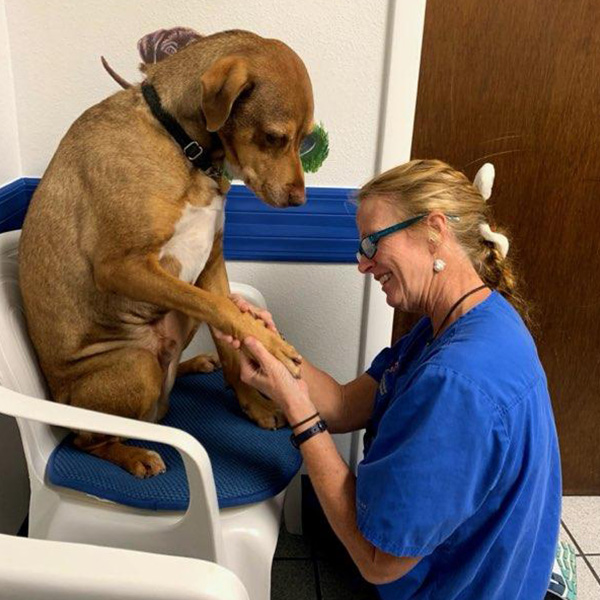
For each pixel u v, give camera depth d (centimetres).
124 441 141
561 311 202
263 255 183
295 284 187
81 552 84
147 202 129
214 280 155
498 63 175
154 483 127
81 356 140
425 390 99
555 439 119
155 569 82
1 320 133
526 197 188
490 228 120
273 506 133
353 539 110
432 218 110
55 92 166
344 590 176
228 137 132
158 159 131
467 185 115
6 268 142
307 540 192
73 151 135
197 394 161
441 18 170
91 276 135
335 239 182
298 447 120
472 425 96
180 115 131
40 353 142
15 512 171
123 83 166
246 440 142
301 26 164
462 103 178
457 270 113
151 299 129
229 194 176
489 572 110
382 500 99
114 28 162
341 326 192
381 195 114
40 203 138
